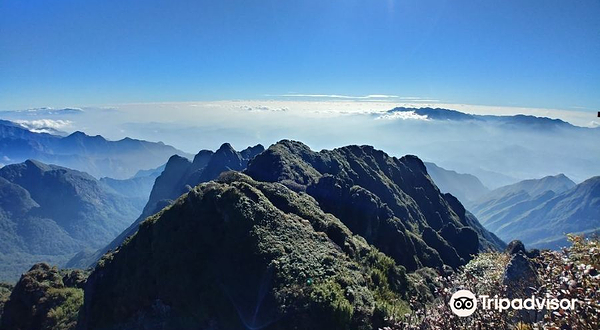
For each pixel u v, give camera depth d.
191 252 29.50
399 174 80.50
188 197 33.66
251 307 25.08
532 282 15.19
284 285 25.19
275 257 27.45
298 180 54.47
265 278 26.23
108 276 34.28
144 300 29.89
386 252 48.28
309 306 23.16
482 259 32.66
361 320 23.34
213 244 29.75
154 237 32.59
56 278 48.03
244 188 33.50
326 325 22.52
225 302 26.08
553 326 9.20
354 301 24.53
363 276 29.23
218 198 32.00
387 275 32.09
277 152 59.78
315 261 27.83
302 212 36.94
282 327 22.84
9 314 44.97
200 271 28.55
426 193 82.62
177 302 28.06
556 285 10.23
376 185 67.31
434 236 60.53
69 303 43.59
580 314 9.02
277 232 30.28
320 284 25.06
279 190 39.50
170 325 27.52
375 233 49.53
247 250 28.48
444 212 80.31
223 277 27.36
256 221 30.47
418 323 13.27
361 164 71.56
